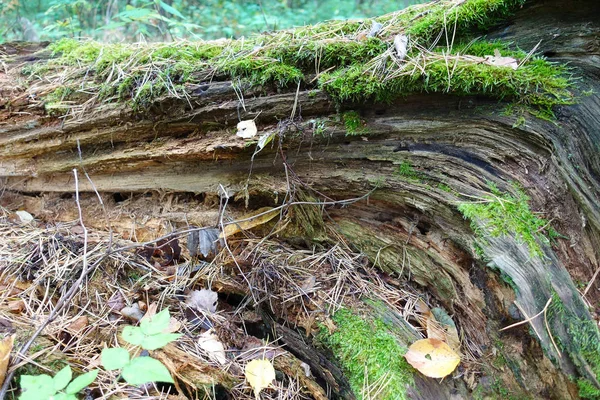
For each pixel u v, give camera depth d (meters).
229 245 2.20
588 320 1.58
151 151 2.29
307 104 2.03
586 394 1.51
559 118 1.80
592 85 1.83
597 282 1.80
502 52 1.93
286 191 2.11
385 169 2.02
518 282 1.59
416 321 1.91
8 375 1.43
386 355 1.71
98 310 1.87
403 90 1.89
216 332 1.86
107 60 2.43
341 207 2.16
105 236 2.35
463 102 1.88
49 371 1.49
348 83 1.92
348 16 6.61
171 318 1.85
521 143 1.82
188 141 2.24
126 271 2.09
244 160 2.20
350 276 2.06
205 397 1.60
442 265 1.91
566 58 1.89
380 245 2.09
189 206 2.39
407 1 6.72
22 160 2.64
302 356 1.88
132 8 3.76
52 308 1.85
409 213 2.04
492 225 1.70
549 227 1.75
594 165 1.84
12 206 2.70
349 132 1.99
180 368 1.64
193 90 2.12
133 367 1.24
